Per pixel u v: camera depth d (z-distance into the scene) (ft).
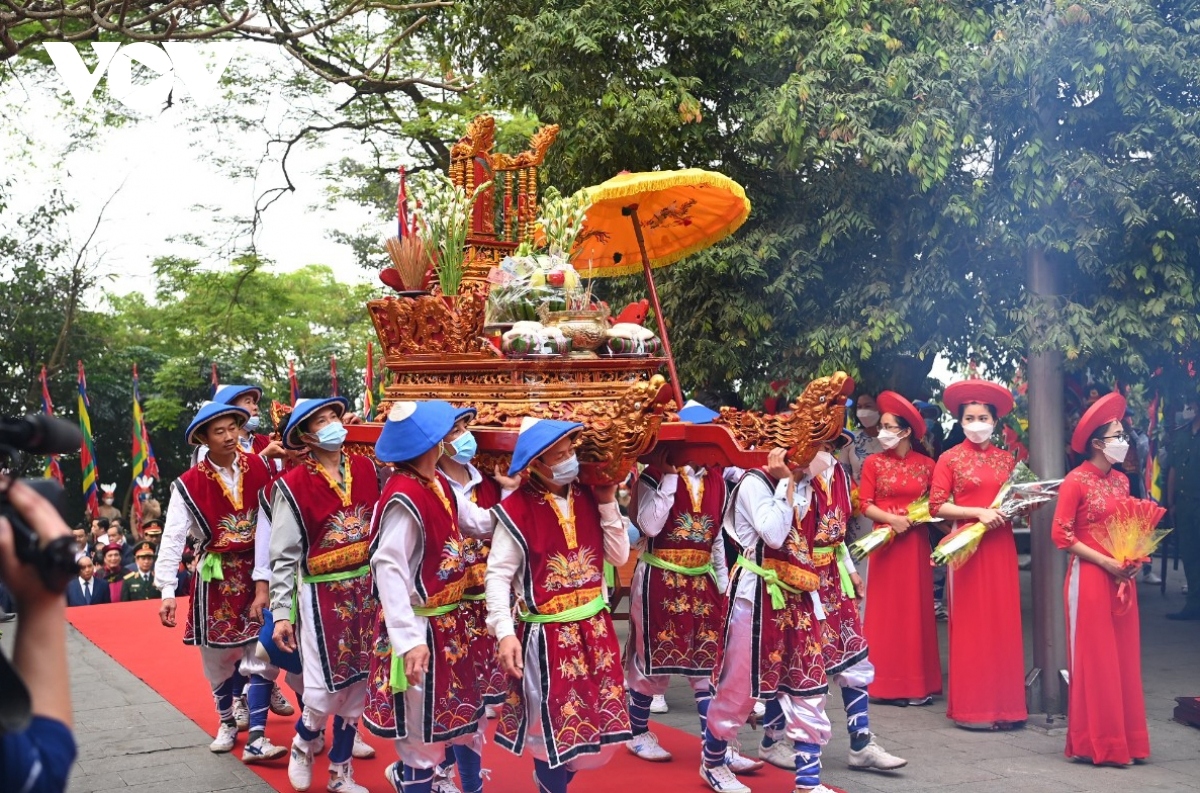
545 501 14.79
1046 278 23.34
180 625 32.37
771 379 29.19
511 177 21.50
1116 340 22.34
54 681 5.99
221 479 20.16
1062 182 22.30
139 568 39.14
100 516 55.31
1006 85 23.15
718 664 17.70
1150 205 22.34
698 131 29.81
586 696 14.55
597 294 32.63
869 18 25.89
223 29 34.86
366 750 20.15
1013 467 22.11
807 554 17.52
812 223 28.07
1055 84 22.65
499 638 14.12
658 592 19.33
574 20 30.17
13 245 72.54
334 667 17.63
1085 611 19.45
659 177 19.24
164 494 81.10
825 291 28.14
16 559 6.02
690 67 30.35
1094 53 21.77
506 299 17.74
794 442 15.72
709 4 29.89
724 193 20.49
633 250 22.53
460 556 15.44
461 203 20.13
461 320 17.98
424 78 49.24
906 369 31.42
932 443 35.42
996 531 21.68
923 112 24.04
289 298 75.97
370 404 35.42
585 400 17.24
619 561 15.53
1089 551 19.34
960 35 24.80
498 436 16.43
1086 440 19.84
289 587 17.81
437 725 15.21
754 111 27.84
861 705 19.11
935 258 25.20
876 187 26.16
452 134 52.85
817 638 17.52
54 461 52.70
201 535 20.01
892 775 18.88
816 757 17.30
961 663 21.76
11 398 74.59
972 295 25.16
